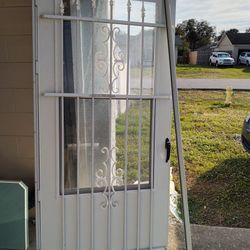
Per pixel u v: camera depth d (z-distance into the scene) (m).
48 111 1.96
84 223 2.13
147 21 2.02
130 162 2.16
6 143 2.69
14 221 2.21
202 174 4.88
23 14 2.50
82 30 1.96
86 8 1.95
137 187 2.19
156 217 2.25
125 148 2.14
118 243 2.21
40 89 1.93
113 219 2.18
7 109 2.64
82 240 2.14
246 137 4.60
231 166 4.96
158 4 2.01
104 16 1.97
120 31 2.01
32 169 2.72
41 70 1.91
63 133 2.02
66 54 1.95
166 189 2.24
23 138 2.67
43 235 2.08
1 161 2.71
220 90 5.84
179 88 5.95
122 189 2.18
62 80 1.95
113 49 2.02
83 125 2.06
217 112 5.72
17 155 2.70
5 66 2.58
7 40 2.54
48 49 1.90
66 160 2.06
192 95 5.89
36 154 1.99
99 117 2.08
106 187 2.15
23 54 2.56
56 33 1.90
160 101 2.12
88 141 2.08
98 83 2.03
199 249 2.48
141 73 2.07
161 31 2.04
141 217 2.22
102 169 2.13
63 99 1.99
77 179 2.10
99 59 2.01
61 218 2.09
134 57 2.05
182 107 5.81
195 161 5.09
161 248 2.29
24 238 2.22
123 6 1.99
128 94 2.07
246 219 4.00
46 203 2.05
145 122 2.14
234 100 5.74
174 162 4.30
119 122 2.11
